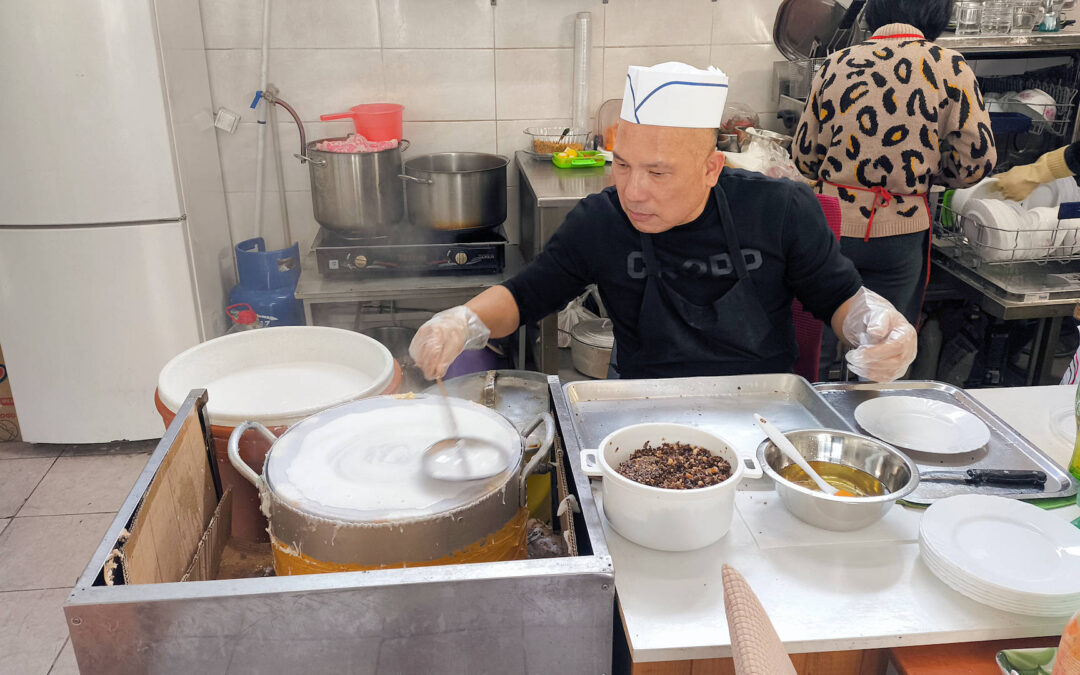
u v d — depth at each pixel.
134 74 2.47
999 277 2.49
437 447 0.99
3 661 1.92
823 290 1.57
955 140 2.18
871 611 0.91
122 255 2.64
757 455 1.15
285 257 2.95
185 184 2.68
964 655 0.90
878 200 2.27
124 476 2.72
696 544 1.00
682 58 3.18
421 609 0.79
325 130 3.14
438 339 1.30
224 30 2.95
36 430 2.85
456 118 3.17
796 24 2.91
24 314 2.69
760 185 1.54
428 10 3.02
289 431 1.02
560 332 3.07
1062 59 3.01
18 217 2.57
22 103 2.44
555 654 0.84
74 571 2.25
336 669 0.81
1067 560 0.94
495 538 0.91
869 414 1.37
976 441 1.27
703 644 0.86
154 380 2.82
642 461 1.12
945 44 2.63
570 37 3.10
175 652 0.79
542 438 1.18
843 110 2.21
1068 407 1.46
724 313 1.56
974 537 0.99
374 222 2.79
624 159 1.31
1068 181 2.61
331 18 2.99
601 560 0.81
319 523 0.84
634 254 1.56
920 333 2.96
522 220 3.22
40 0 2.35
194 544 1.01
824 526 1.06
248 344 1.44
